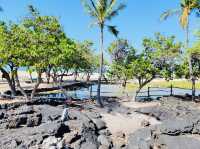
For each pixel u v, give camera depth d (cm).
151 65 4238
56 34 4041
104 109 3753
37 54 3569
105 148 2642
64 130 2727
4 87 5469
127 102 4212
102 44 4303
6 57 3572
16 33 3697
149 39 4400
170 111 3603
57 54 3700
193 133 2769
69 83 6881
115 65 4506
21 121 2830
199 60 4575
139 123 3391
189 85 7844
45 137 2558
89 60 5756
